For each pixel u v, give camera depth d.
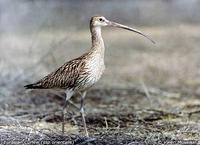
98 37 12.21
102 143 11.59
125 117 13.89
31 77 17.64
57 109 14.79
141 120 13.65
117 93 17.20
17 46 22.73
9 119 13.35
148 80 20.03
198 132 12.50
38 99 15.75
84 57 12.01
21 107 14.95
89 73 11.91
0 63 19.08
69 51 23.41
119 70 21.67
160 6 34.75
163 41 27.19
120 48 26.08
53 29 26.52
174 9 34.56
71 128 12.94
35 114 14.13
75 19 28.83
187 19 32.56
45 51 21.58
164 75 20.94
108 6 33.34
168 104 15.83
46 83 12.27
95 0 32.78
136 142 11.64
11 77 17.05
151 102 15.93
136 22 32.09
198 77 20.67
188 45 25.80
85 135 12.00
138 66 22.39
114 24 12.66
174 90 18.20
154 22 31.94
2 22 27.31
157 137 12.06
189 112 14.37
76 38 26.59
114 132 12.49
